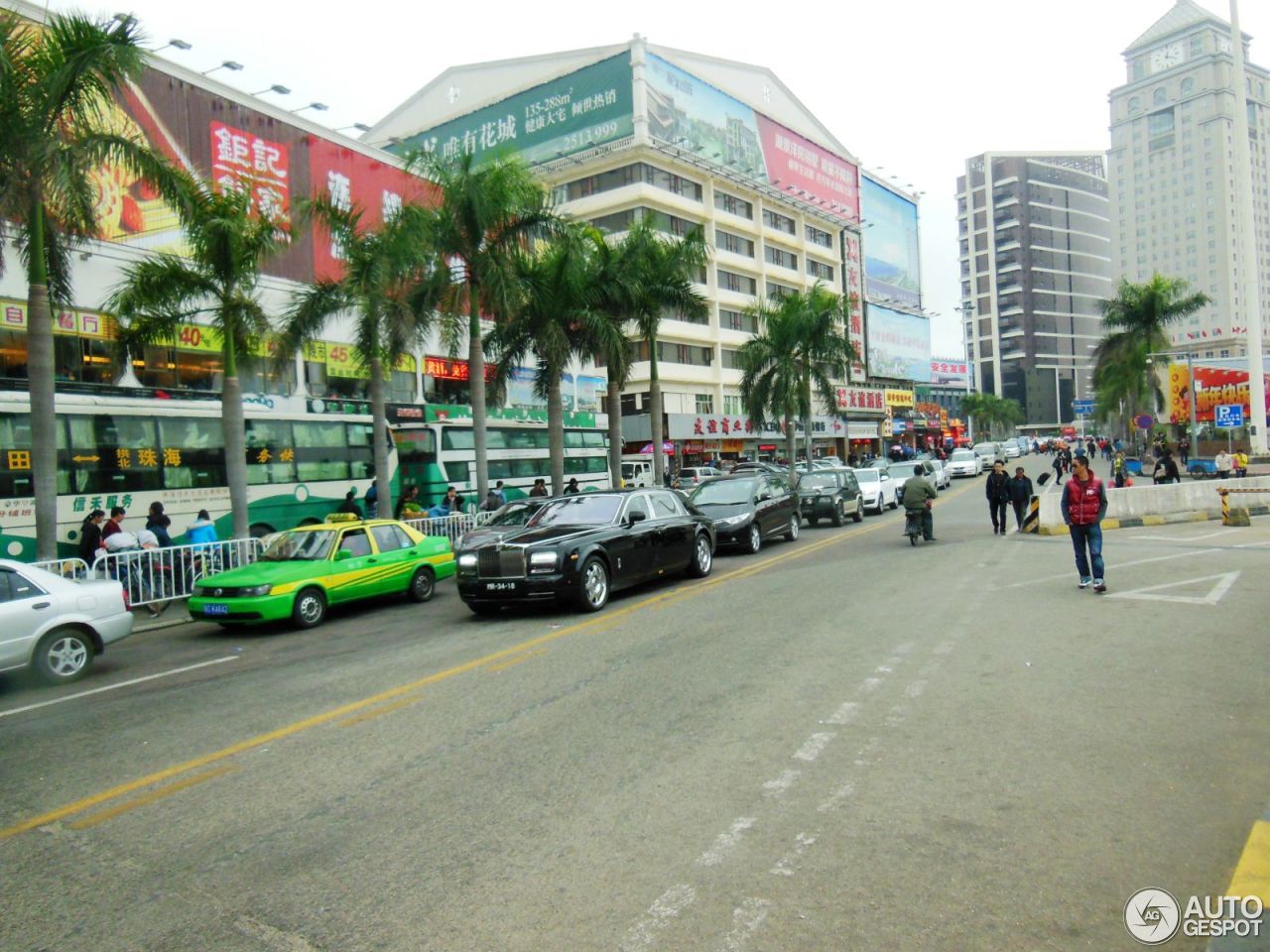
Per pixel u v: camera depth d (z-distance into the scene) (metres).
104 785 5.43
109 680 8.89
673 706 6.47
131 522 15.45
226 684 8.28
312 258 29.02
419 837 4.35
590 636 9.40
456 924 3.47
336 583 12.13
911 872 3.72
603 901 3.59
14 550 13.51
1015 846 3.93
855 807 4.44
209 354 17.64
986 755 5.12
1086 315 152.75
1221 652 7.39
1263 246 123.62
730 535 16.81
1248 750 5.03
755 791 4.72
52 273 12.80
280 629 11.80
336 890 3.83
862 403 76.38
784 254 68.88
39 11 14.76
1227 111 123.25
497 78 61.00
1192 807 4.27
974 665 7.27
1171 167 129.25
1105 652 7.56
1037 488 35.19
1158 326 48.34
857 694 6.54
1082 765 4.90
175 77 25.44
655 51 55.38
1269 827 3.93
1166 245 129.38
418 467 22.53
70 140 12.12
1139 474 39.91
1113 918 3.29
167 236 23.11
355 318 20.27
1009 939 3.18
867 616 9.72
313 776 5.36
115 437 15.36
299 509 18.81
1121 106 135.75
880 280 81.50
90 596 9.11
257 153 27.95
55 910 3.78
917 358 88.06
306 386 20.12
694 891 3.65
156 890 3.93
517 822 4.47
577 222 21.91
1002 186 146.88
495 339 22.44
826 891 3.59
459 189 18.91
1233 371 43.53
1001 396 147.38
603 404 46.53
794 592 11.77
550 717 6.36
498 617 11.28
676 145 56.22
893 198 84.75
